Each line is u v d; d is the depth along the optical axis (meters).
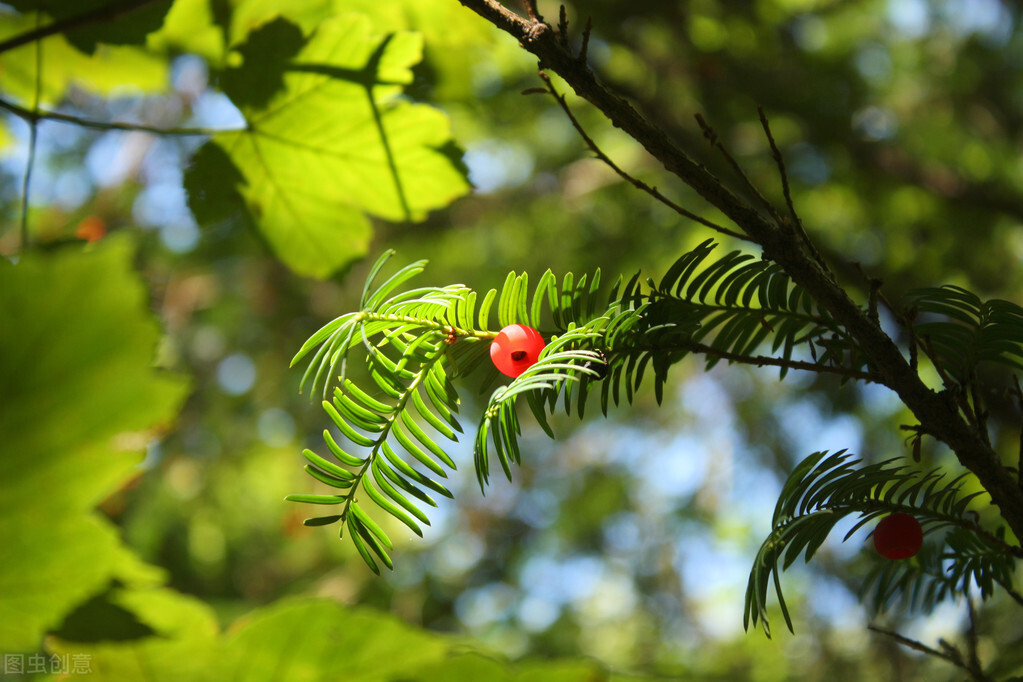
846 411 1.33
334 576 1.76
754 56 1.44
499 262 1.83
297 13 0.55
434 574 2.06
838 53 1.54
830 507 0.42
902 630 0.65
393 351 0.47
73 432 0.28
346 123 0.52
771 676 1.62
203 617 0.36
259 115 0.52
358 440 0.41
